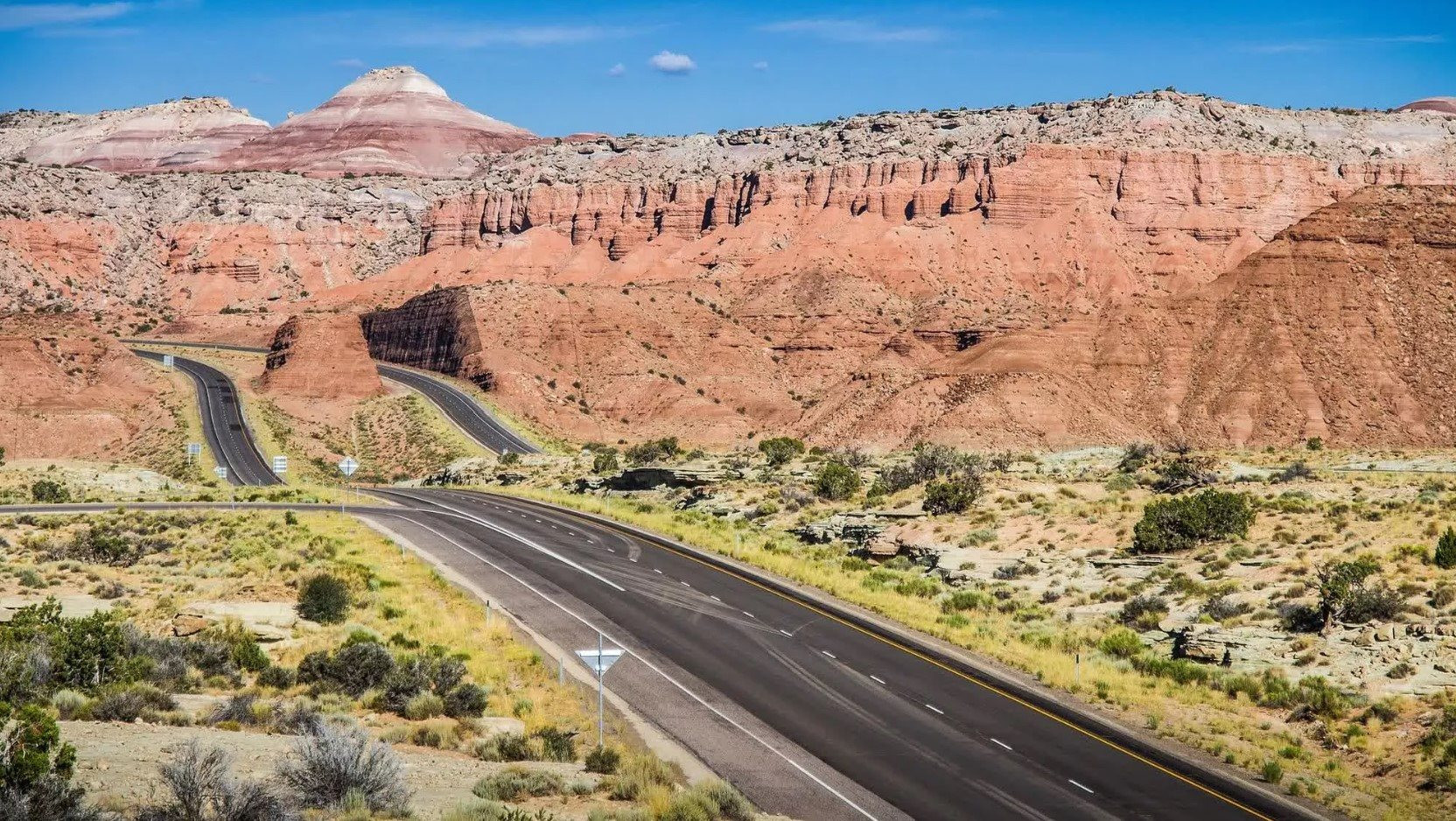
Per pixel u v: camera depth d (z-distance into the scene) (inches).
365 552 2460.6
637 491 4047.7
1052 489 3198.8
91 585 2161.7
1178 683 1713.8
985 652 1822.1
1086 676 1712.6
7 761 888.9
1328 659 1697.8
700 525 3029.0
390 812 1002.1
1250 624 1882.4
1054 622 2060.8
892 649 1830.7
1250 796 1298.0
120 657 1480.1
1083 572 2342.5
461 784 1147.3
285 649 1713.8
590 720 1478.8
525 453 6304.1
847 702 1578.5
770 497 3501.5
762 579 2324.1
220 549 2511.1
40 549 2544.3
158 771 1012.5
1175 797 1284.4
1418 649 1664.6
